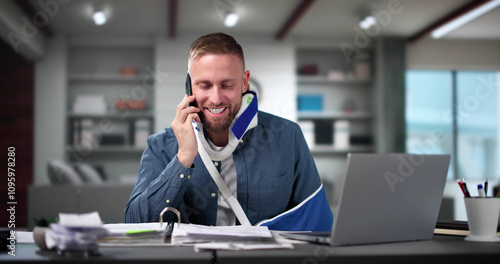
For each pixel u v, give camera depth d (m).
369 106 7.08
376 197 1.01
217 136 1.46
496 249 0.94
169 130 1.51
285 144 1.55
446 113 7.15
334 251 0.91
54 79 6.43
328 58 7.09
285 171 1.52
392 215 1.04
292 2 5.67
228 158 1.49
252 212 1.49
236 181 1.49
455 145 7.11
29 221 3.38
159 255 0.85
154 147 1.47
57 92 6.41
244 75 1.45
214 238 1.01
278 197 1.50
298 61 7.05
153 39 6.69
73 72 6.59
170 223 1.31
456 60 7.14
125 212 1.36
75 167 5.65
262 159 1.51
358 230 1.00
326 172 6.80
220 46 1.34
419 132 7.09
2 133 6.29
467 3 5.70
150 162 1.45
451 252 0.89
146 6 5.70
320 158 6.84
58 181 3.96
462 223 1.26
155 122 6.46
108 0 5.49
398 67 6.91
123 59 6.70
